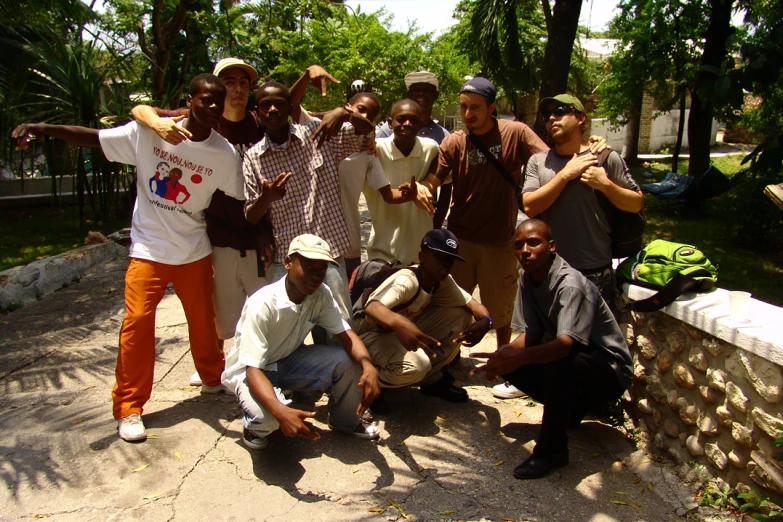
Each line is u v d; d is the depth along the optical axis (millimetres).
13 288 6117
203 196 3568
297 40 13445
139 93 10227
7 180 11359
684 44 13930
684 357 3238
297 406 3926
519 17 18094
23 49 9898
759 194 8578
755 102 14891
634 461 3385
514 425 3750
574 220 3625
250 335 3096
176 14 9812
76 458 3324
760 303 3184
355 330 3760
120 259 7980
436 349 3830
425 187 3891
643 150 23297
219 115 3381
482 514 2930
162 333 5289
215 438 3527
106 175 9406
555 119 3621
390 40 13133
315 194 3570
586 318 3215
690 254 3475
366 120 3482
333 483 3152
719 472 3053
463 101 3988
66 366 4609
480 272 4332
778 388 2643
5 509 2920
